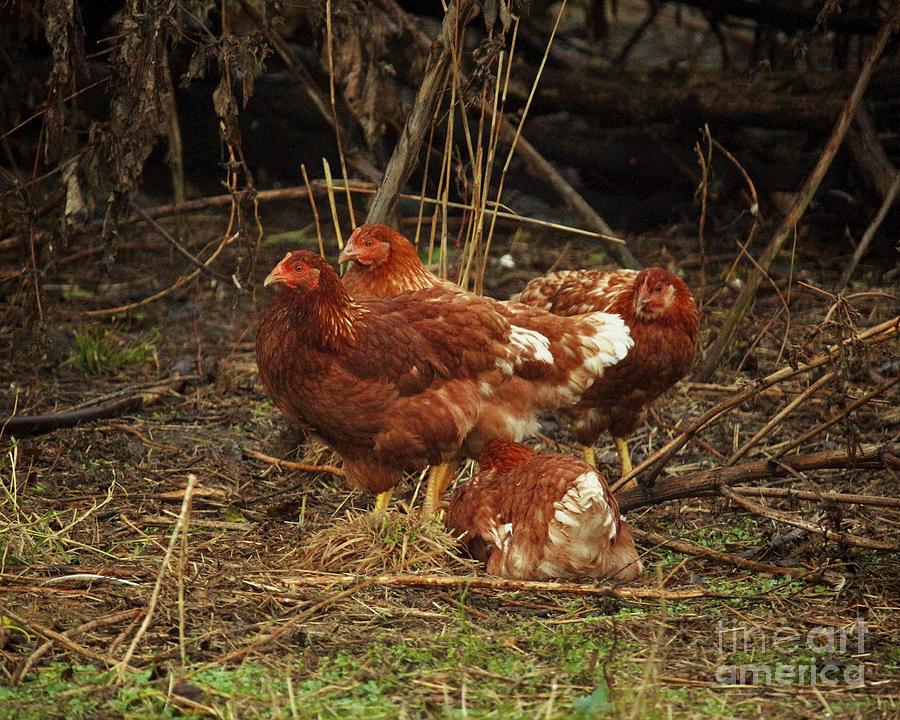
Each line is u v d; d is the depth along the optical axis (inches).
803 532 352.8
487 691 251.0
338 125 438.0
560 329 370.9
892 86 663.8
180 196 593.9
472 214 437.1
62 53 392.5
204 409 491.5
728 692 254.2
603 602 305.1
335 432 354.3
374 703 245.8
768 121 663.8
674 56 1085.1
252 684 252.8
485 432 365.1
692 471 430.0
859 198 695.7
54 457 422.6
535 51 761.0
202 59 400.8
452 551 336.5
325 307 336.5
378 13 485.1
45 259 483.5
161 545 344.2
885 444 349.4
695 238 721.0
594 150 732.7
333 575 322.7
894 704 245.6
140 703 245.3
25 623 275.1
